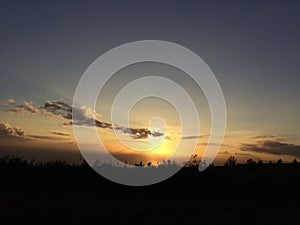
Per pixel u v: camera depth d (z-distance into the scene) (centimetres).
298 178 3297
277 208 2214
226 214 1966
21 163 4019
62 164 3962
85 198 2752
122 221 1775
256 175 3472
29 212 1984
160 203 2455
